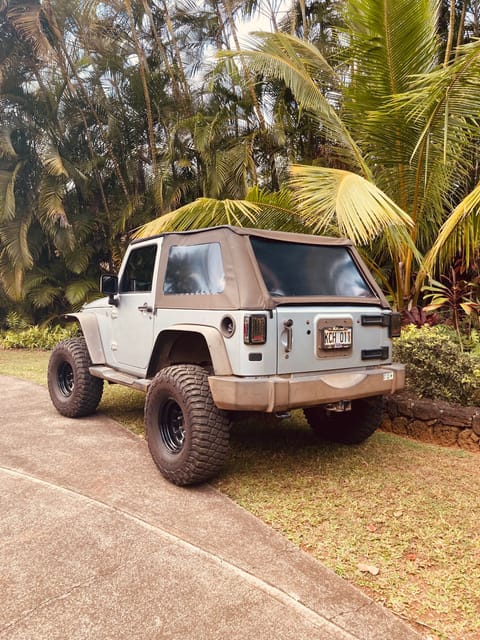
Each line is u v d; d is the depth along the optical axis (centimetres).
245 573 240
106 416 534
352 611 213
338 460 397
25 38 1175
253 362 309
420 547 265
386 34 613
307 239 379
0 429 484
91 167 1223
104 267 1399
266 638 196
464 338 583
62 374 546
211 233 356
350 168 795
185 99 1140
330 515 301
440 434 443
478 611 214
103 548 262
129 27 1234
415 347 485
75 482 352
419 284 671
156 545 265
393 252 689
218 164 977
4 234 1184
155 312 398
